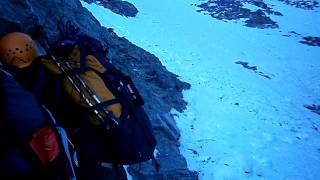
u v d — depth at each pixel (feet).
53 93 8.68
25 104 6.52
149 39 140.05
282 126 75.25
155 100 47.60
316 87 128.16
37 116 6.63
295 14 247.91
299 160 60.59
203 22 202.80
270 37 196.54
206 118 63.00
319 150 67.41
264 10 241.76
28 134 6.42
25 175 6.46
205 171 44.73
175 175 33.06
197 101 69.87
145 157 9.18
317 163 61.11
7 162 6.27
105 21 138.31
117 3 164.35
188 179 33.99
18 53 9.07
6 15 14.73
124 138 8.71
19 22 14.61
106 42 50.60
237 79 109.60
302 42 196.34
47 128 6.81
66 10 33.91
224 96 83.46
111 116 8.68
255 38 191.01
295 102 102.58
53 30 22.35
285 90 114.42
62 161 7.11
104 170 9.31
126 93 9.35
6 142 6.24
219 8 228.02
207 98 75.41
